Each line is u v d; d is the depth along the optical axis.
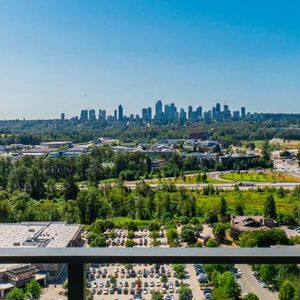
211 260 1.15
